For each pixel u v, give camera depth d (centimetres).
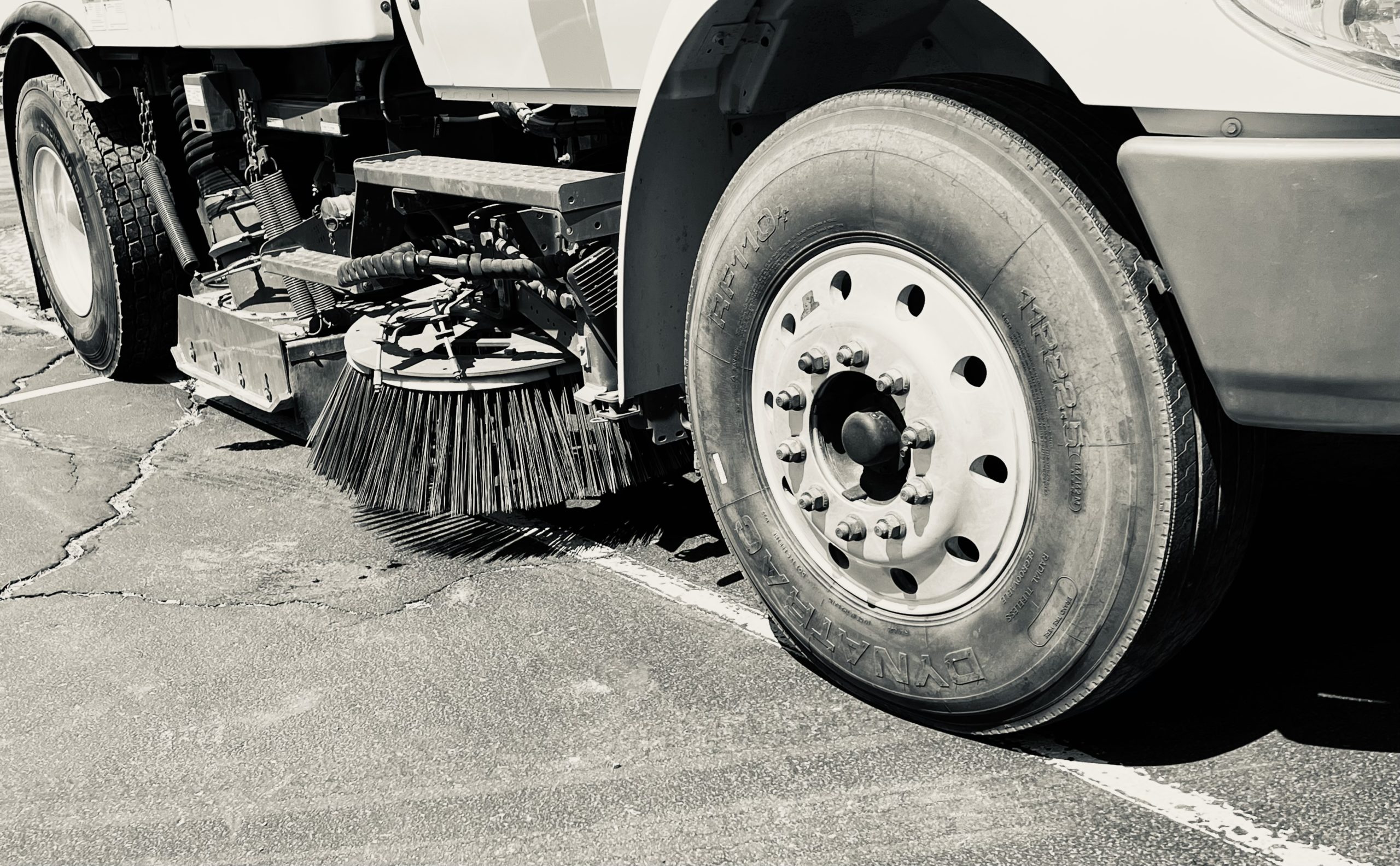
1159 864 205
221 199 471
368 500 382
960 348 222
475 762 252
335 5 363
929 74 250
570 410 354
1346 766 227
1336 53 180
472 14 328
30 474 449
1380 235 178
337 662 298
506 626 310
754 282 254
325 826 235
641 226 285
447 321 373
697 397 276
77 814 246
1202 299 193
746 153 293
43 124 536
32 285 765
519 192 309
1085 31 199
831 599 256
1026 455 217
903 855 213
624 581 332
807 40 262
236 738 268
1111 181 208
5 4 557
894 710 257
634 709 267
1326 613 281
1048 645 220
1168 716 248
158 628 323
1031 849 211
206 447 470
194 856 230
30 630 328
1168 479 203
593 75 301
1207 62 188
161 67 484
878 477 243
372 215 388
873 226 229
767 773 240
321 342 414
